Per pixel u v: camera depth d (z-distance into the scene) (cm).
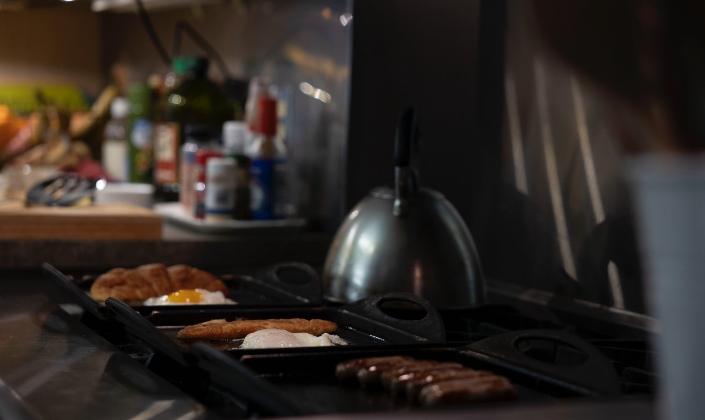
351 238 155
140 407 92
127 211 221
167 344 109
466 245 155
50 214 208
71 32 389
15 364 113
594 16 152
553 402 79
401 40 207
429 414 72
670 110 71
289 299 158
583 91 158
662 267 43
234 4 287
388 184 211
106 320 140
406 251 150
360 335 133
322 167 235
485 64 187
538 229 174
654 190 42
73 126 357
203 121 273
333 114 229
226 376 94
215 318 139
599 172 157
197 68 276
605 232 156
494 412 73
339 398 97
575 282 164
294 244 222
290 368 106
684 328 43
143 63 353
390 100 210
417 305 147
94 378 106
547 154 170
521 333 115
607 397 86
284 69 256
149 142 312
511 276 182
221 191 228
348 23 218
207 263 215
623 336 145
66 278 161
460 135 194
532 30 172
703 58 84
